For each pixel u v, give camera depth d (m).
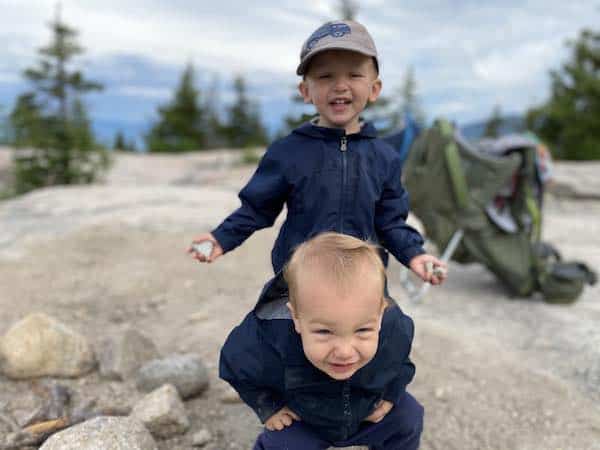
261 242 2.43
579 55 10.47
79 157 4.95
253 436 1.04
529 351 1.41
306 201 0.83
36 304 1.73
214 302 1.76
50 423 1.02
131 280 1.95
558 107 10.26
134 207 3.02
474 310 1.73
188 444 1.00
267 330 0.72
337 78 0.81
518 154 1.85
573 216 3.56
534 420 1.09
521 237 1.82
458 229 1.82
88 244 2.34
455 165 1.76
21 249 2.27
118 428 0.89
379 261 0.65
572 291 1.76
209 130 16.77
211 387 1.22
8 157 5.91
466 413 1.12
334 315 0.61
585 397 1.18
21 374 1.20
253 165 6.22
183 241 2.40
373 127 0.87
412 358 1.34
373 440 0.81
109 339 1.35
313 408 0.74
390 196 0.86
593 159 9.93
